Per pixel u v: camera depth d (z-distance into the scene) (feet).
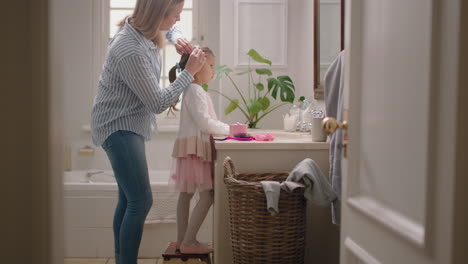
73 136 13.78
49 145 3.01
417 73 3.13
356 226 4.11
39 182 3.01
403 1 3.32
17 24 2.94
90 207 10.00
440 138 2.88
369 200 3.89
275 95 11.10
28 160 3.00
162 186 10.08
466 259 2.75
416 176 3.15
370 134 3.89
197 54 7.68
